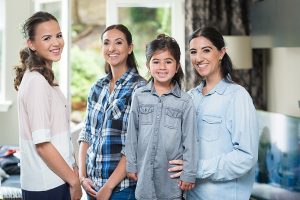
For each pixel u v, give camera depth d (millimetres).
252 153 1697
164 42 1925
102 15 8211
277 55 4230
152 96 1928
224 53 1854
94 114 2189
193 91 1954
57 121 1814
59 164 1776
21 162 1842
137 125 1946
